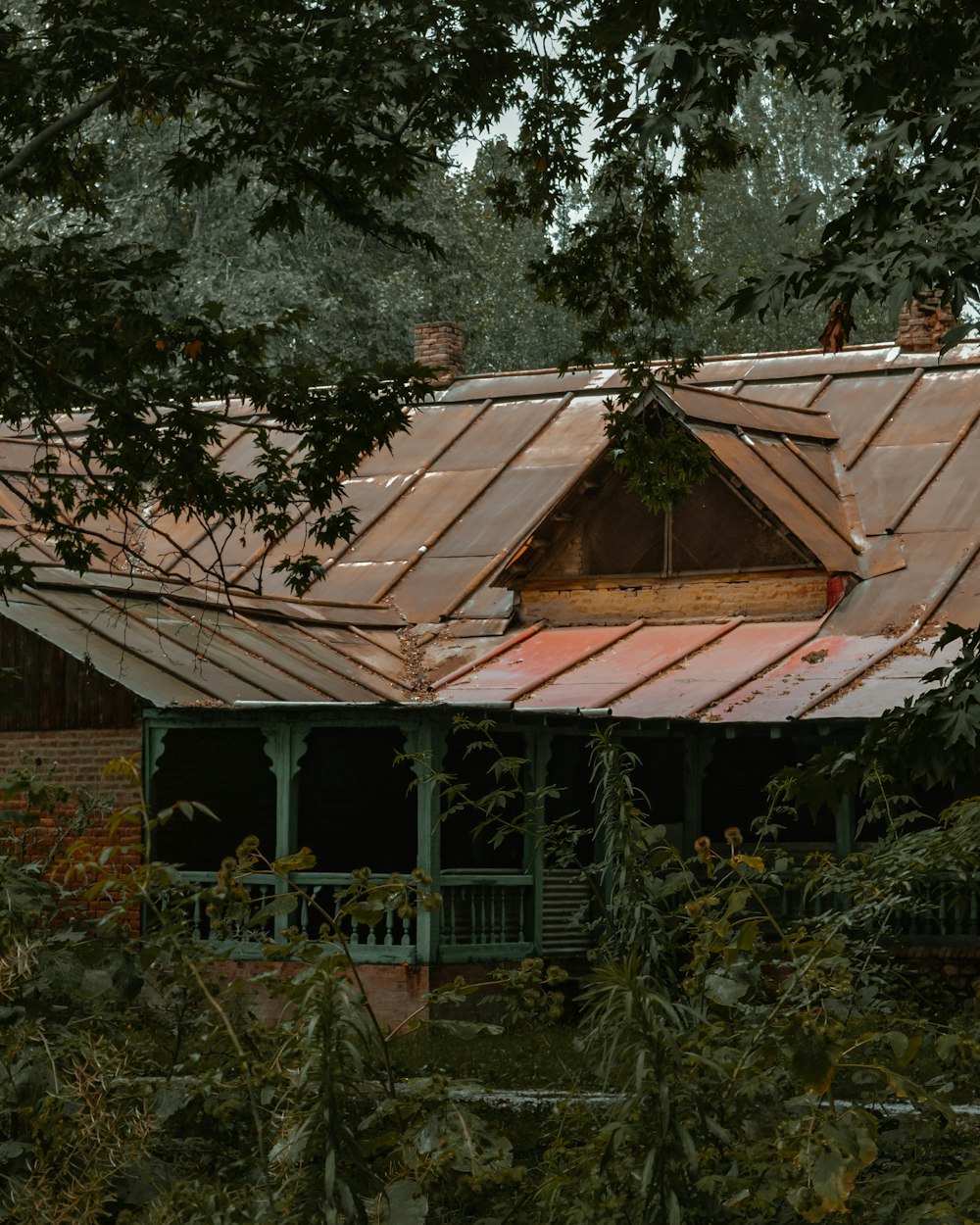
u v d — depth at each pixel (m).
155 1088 5.78
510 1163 5.64
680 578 24.44
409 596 26.16
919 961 18.88
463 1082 5.73
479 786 22.09
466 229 45.47
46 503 16.36
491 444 29.50
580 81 15.71
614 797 6.34
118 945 5.84
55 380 15.26
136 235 39.81
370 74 14.12
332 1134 4.95
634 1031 5.19
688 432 23.89
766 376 29.16
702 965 6.05
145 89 14.48
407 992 18.08
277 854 18.92
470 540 27.02
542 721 19.06
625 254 17.00
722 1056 5.68
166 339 15.05
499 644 24.59
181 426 15.45
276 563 27.48
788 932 6.34
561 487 26.80
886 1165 6.36
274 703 18.78
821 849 20.86
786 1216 5.59
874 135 10.58
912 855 6.93
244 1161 5.67
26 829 7.02
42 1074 5.59
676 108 10.96
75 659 19.39
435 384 31.80
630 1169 5.38
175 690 19.48
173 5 14.20
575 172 16.45
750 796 22.52
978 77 10.05
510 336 54.31
